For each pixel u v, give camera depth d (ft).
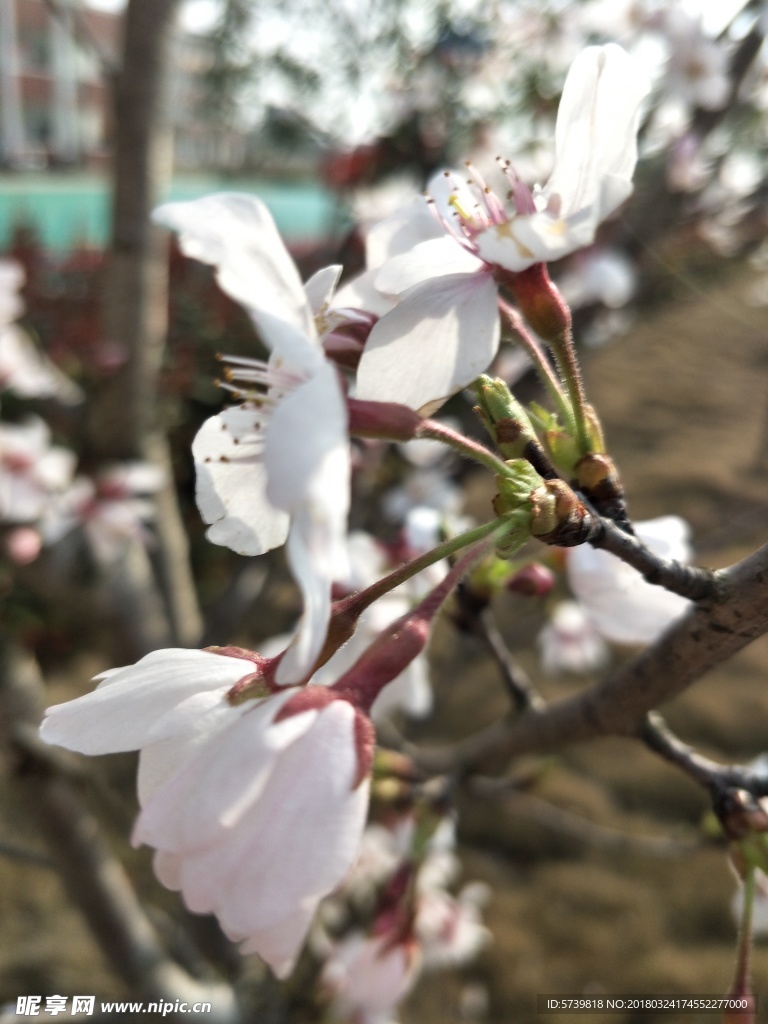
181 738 0.20
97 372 0.71
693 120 0.70
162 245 0.68
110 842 1.01
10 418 0.93
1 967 0.97
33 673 0.67
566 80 0.24
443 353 0.23
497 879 1.16
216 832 0.18
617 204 0.21
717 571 0.25
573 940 1.07
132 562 0.72
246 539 0.24
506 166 0.27
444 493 0.79
